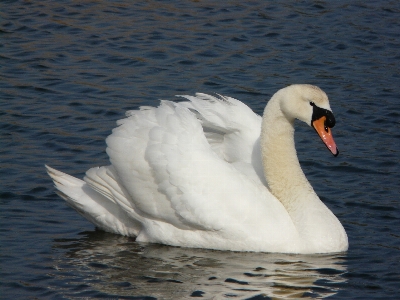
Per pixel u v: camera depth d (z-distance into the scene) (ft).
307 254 45.01
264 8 92.07
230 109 49.62
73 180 48.08
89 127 62.54
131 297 38.96
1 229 47.16
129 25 85.40
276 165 46.73
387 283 40.96
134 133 46.34
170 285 40.37
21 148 58.44
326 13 90.74
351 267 43.04
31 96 67.97
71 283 40.52
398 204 51.49
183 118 46.21
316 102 45.19
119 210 47.52
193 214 45.21
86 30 83.41
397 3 94.63
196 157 45.47
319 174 56.44
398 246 45.91
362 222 49.16
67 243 45.91
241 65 76.43
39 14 86.94
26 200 51.13
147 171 45.75
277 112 46.32
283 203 46.65
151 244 46.78
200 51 79.30
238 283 40.73
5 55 76.23
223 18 88.53
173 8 91.04
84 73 73.31
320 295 39.45
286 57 78.74
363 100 69.21
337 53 80.12
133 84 71.20
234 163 48.78
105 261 43.57
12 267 42.24
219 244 45.65
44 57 76.23
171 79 72.59
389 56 79.61
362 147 60.75
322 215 45.91
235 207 45.14
